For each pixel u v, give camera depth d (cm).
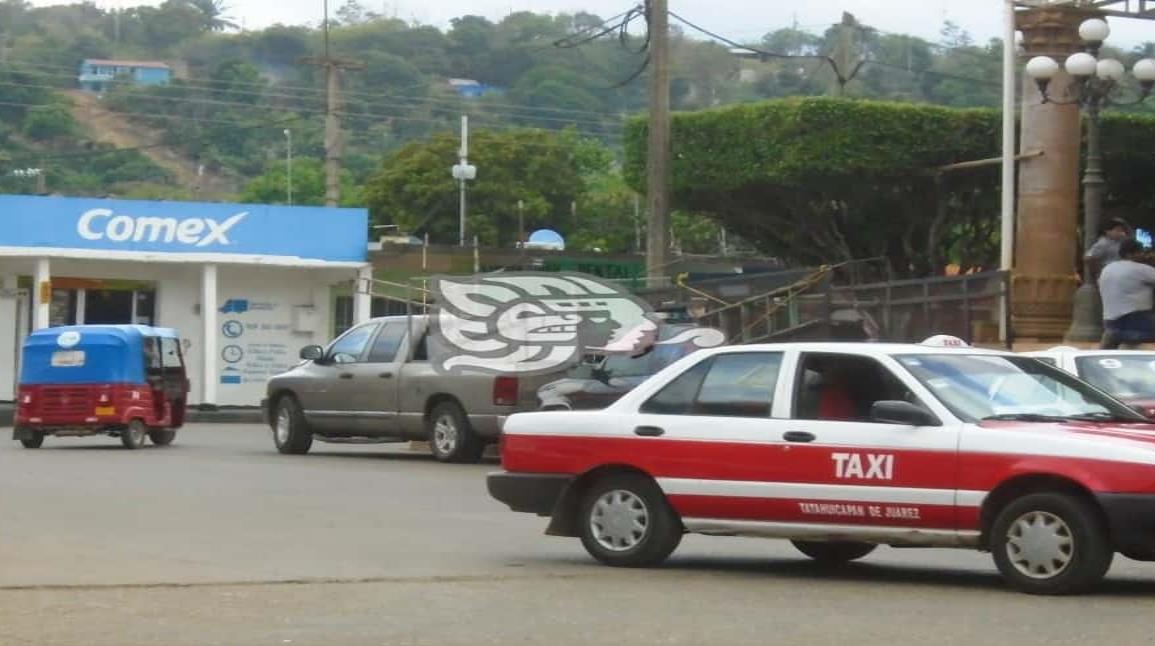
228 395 4906
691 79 11756
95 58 14075
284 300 4984
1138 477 1250
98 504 2030
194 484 2334
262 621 1177
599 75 11925
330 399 2930
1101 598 1288
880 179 4075
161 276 4866
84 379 3197
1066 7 3281
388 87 12175
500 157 8006
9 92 11500
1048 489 1297
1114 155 4109
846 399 1399
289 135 9769
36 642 1092
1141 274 2462
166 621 1176
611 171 9162
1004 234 3369
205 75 13225
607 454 1486
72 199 4612
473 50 13050
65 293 4769
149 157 11219
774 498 1400
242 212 4816
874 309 3419
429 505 2080
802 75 10850
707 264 5431
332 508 2027
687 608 1245
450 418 2755
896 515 1348
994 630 1139
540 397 2502
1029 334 3284
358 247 4953
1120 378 1888
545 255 5394
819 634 1124
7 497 2108
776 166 4056
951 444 1326
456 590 1335
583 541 1510
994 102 8606
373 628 1150
